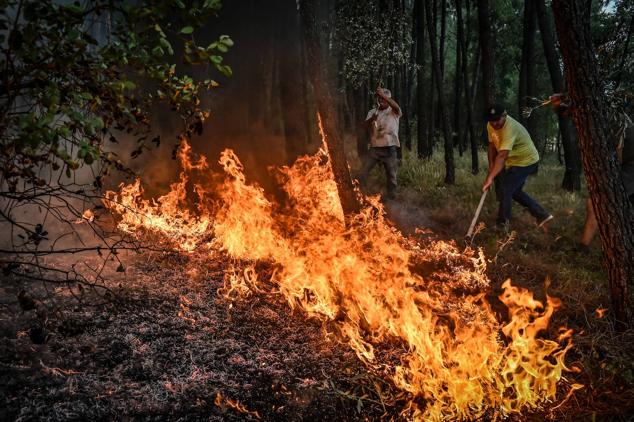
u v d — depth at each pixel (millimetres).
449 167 9234
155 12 2746
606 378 3180
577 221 7090
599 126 3430
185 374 3014
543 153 14398
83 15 2605
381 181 9195
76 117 2617
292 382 3061
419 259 5441
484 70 7961
